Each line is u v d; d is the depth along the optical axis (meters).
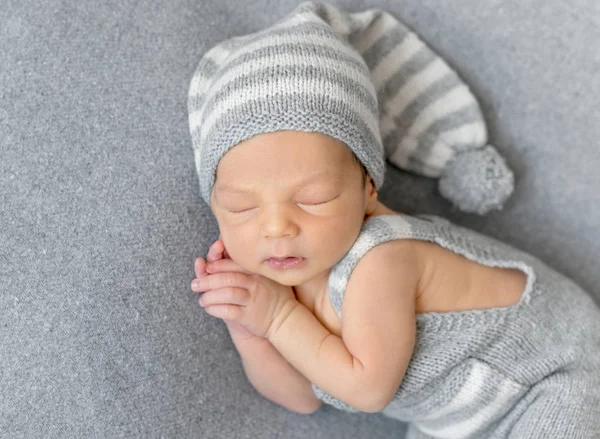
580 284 1.37
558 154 1.32
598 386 1.10
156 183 1.09
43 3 1.09
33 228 0.99
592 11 1.23
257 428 1.19
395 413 1.19
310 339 1.05
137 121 1.11
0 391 0.94
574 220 1.35
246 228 0.97
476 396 1.09
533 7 1.25
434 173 1.31
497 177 1.24
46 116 1.04
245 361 1.15
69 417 0.98
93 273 1.02
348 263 1.03
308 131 0.94
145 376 1.05
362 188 1.01
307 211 0.96
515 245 1.37
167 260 1.08
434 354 1.08
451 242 1.11
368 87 1.05
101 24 1.12
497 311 1.10
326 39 1.03
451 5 1.26
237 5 1.25
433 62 1.26
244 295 1.05
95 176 1.05
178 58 1.16
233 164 0.95
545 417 1.08
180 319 1.09
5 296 0.96
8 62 1.04
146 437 1.04
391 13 1.27
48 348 0.97
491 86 1.29
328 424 1.27
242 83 0.96
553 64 1.27
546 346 1.11
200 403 1.12
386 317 1.00
